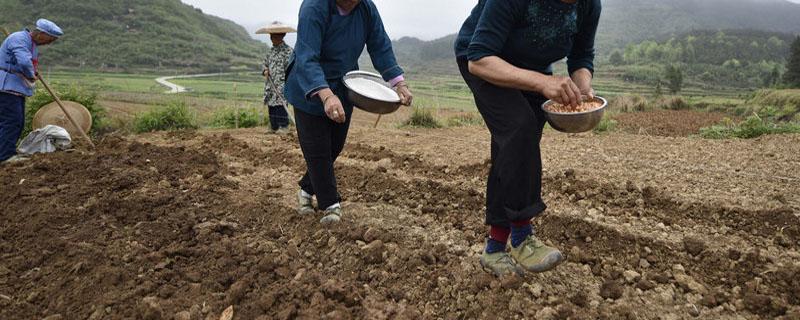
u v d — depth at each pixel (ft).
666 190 15.38
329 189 12.75
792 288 9.42
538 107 9.81
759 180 16.21
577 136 26.99
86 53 435.53
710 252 10.88
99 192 15.87
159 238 12.21
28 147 22.88
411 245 11.55
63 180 17.60
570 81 8.15
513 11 8.46
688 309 9.00
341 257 11.18
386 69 12.62
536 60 9.09
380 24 12.64
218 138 27.66
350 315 8.79
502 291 9.37
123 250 11.33
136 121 37.19
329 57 12.10
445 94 157.38
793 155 19.60
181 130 33.37
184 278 10.27
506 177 8.70
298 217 13.41
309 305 9.15
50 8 503.20
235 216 14.01
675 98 67.97
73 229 12.81
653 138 25.76
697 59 508.94
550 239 11.99
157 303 9.16
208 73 417.28
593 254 11.16
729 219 13.01
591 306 9.05
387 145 24.39
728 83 412.36
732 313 8.87
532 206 8.84
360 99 11.51
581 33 9.68
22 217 13.57
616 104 61.52
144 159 20.49
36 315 9.29
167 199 14.88
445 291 9.62
